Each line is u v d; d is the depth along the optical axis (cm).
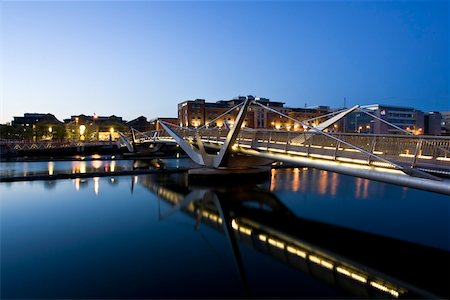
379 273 1140
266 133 2323
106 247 1395
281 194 2603
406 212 2045
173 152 7244
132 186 2908
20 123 12912
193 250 1370
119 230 1652
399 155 1387
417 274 1127
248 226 1759
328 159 1664
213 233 1616
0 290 996
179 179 3312
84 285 1031
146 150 6969
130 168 4234
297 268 1181
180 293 980
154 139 6059
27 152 6112
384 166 1373
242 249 1390
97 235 1568
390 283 1058
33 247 1390
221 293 978
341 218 1922
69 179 3228
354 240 1517
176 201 2353
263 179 3186
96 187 2847
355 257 1297
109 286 1021
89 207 2159
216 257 1285
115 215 1958
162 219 1877
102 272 1130
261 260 1262
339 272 1150
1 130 8738
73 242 1462
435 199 2458
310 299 947
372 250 1377
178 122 10594
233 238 1545
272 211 2078
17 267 1173
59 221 1819
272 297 962
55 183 3008
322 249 1393
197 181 3006
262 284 1046
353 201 2370
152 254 1314
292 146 1952
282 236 1581
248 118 9481
